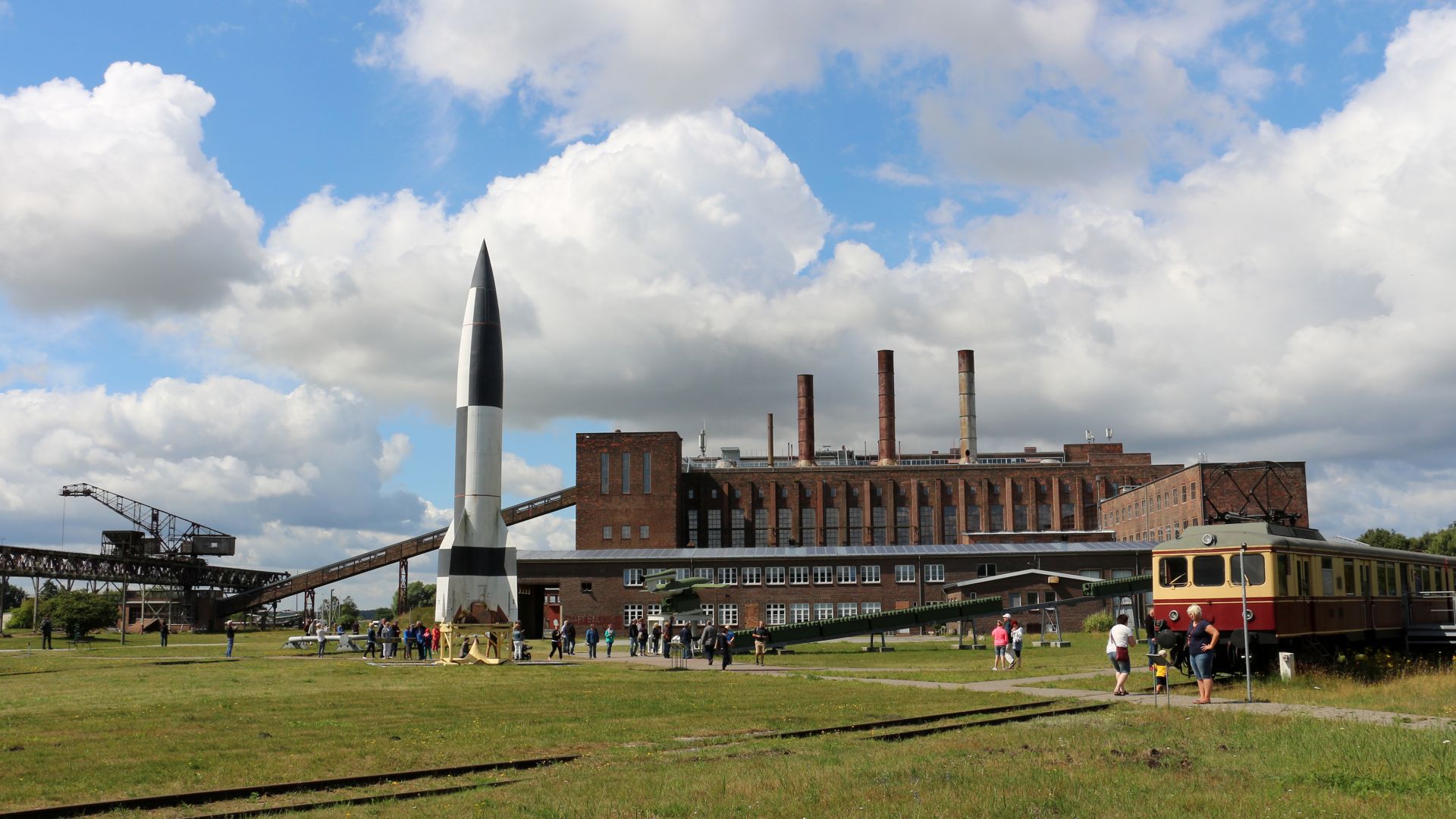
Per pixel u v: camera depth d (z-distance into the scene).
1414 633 40.53
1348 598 36.59
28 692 34.56
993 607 68.12
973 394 139.25
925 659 54.28
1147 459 139.75
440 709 28.03
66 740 21.50
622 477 120.06
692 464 159.88
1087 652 56.38
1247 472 99.50
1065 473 133.88
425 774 17.30
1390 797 14.04
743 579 98.75
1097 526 133.12
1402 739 18.08
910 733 21.38
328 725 24.22
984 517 133.12
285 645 75.31
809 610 98.06
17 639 86.69
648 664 54.50
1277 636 31.80
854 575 98.25
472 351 62.12
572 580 99.00
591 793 14.91
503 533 61.31
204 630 119.50
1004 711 25.02
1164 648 33.50
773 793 14.62
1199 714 23.17
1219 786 14.88
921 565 97.94
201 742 21.23
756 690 34.00
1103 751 18.02
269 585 120.44
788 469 133.38
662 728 23.28
